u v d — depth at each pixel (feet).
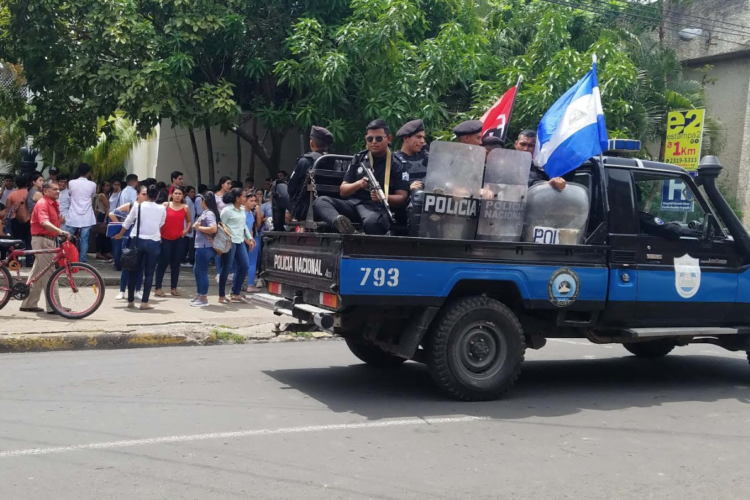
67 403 18.63
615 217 21.53
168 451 15.08
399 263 18.57
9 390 19.80
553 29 45.34
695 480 14.38
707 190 23.24
